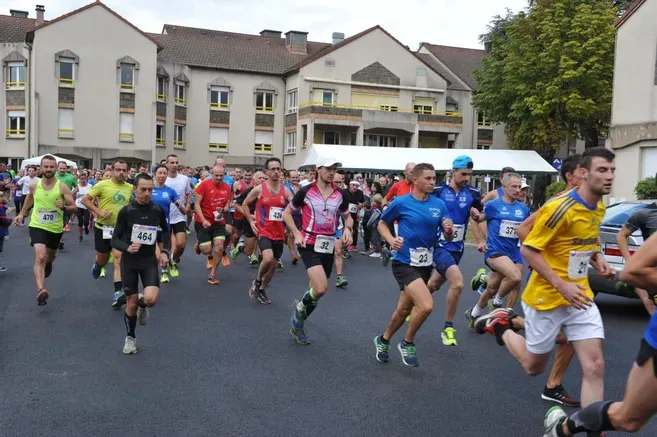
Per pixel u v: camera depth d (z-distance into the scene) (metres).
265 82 48.25
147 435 4.59
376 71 47.34
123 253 6.77
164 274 11.23
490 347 7.26
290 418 4.96
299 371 6.20
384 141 47.88
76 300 9.40
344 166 28.02
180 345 7.06
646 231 6.45
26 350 6.73
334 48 46.44
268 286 11.13
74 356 6.55
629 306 10.03
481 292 8.80
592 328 4.44
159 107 45.03
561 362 5.42
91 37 42.75
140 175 6.68
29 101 42.22
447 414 5.12
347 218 7.29
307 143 44.53
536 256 4.43
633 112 25.30
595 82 34.22
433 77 48.94
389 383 5.88
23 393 5.43
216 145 47.72
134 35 43.69
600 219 4.53
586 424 3.73
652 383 3.27
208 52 48.53
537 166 30.23
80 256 14.45
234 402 5.30
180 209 11.38
